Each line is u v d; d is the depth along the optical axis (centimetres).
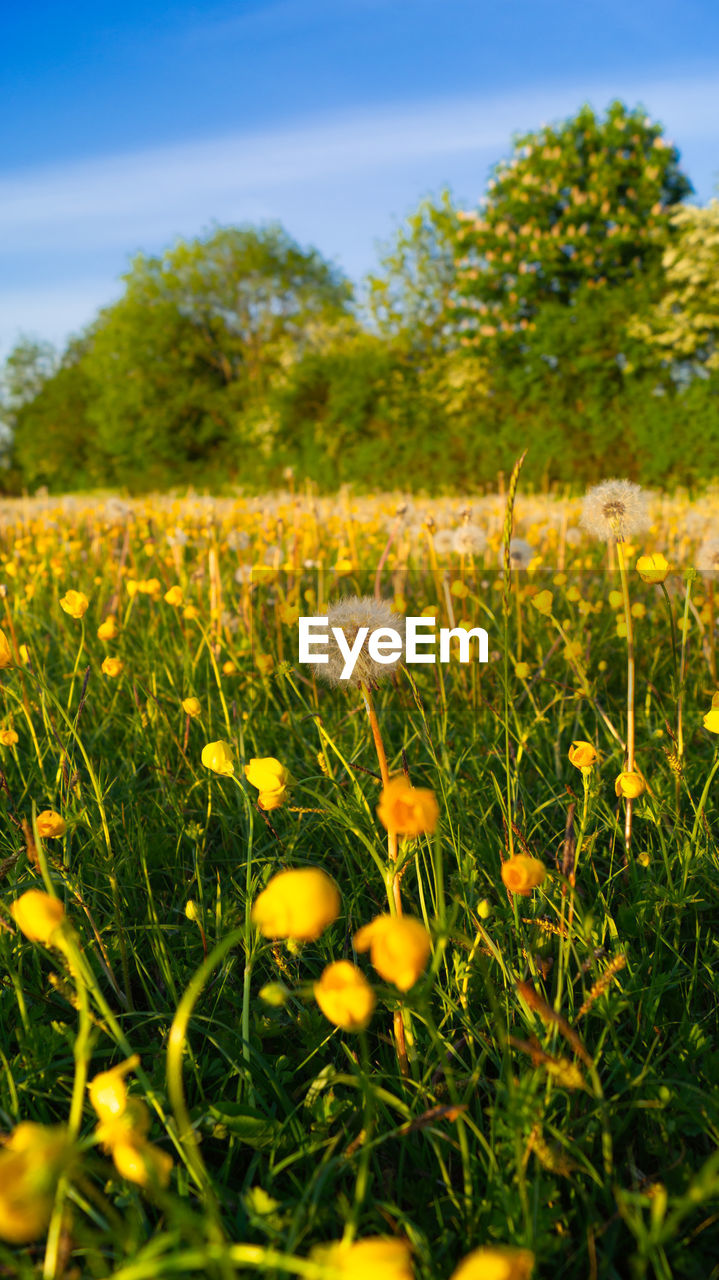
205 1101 55
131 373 1565
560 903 64
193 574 165
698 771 85
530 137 1061
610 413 748
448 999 58
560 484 734
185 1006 42
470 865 67
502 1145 51
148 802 85
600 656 129
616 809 76
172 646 129
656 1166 53
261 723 99
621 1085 56
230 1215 50
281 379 1355
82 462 1855
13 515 335
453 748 94
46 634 148
